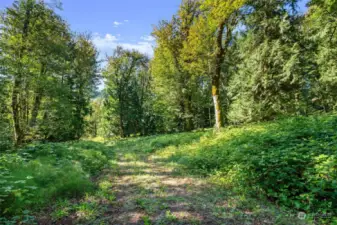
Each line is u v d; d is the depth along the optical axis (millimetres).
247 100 16000
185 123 27359
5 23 13914
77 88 25078
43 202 4559
